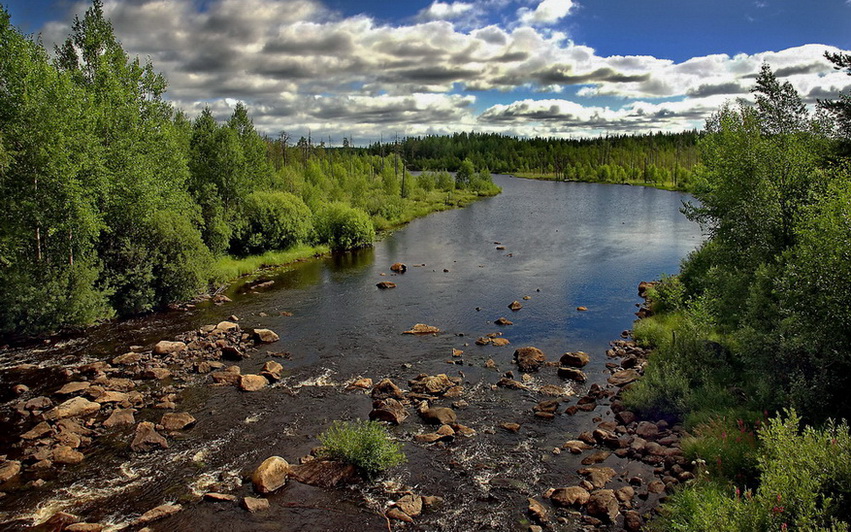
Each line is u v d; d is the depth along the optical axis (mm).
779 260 16000
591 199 106562
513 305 30125
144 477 13664
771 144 19547
